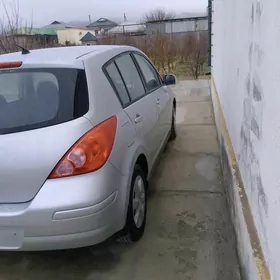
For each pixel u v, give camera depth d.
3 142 2.32
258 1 2.05
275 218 1.67
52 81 2.58
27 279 2.67
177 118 7.04
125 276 2.64
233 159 3.35
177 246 2.94
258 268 1.91
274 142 1.67
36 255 2.94
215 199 3.70
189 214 3.43
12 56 2.97
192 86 10.71
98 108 2.57
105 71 2.92
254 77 2.19
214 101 7.08
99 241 2.40
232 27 3.60
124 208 2.64
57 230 2.27
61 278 2.66
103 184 2.36
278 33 1.57
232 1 3.62
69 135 2.32
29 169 2.28
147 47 16.47
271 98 1.72
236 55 3.23
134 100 3.33
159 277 2.60
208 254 2.82
